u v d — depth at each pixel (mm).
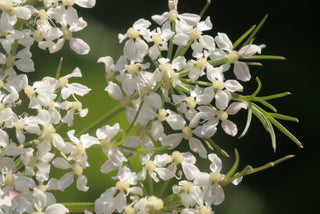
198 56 137
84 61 264
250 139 307
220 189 134
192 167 135
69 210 135
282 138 315
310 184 305
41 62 264
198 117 135
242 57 137
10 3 137
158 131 137
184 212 133
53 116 136
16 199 134
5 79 138
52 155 134
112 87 136
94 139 135
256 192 300
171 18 138
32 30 140
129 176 134
